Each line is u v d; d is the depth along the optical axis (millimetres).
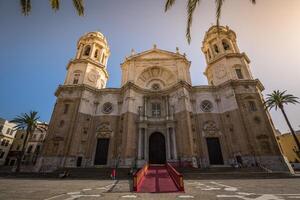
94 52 37219
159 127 29391
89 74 33844
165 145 28141
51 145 25828
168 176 15883
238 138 25656
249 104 27641
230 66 32500
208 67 36000
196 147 26531
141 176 14133
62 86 30641
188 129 26578
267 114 27719
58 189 11039
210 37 37625
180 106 29469
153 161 27375
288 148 46344
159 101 32094
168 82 35438
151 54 38000
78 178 19438
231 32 37625
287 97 26547
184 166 23500
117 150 27141
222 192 9570
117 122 30172
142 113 30016
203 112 29766
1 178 19031
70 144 25844
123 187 12109
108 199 7785
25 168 26375
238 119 26625
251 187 11320
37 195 8773
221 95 30562
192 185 13125
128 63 36344
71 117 27984
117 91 33156
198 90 31969
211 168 21969
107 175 20250
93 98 32031
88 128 28984
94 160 27250
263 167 21578
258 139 24609
